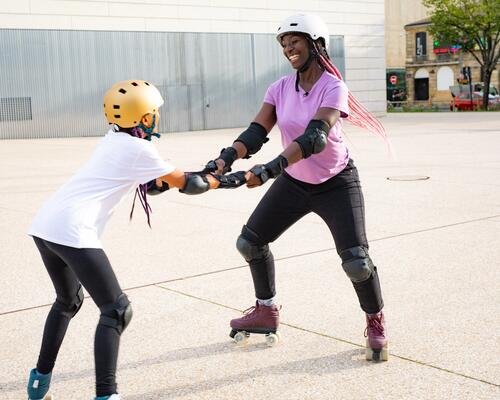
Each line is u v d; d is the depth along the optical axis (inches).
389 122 1118.4
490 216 304.2
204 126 1128.2
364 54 1323.8
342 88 143.6
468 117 1229.7
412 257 235.9
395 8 2207.2
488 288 198.1
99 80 1019.3
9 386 141.6
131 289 207.6
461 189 384.5
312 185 151.0
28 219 329.7
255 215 155.9
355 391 134.3
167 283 213.0
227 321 176.9
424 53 2204.7
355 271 144.6
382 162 530.6
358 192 151.5
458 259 231.5
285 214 153.7
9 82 951.6
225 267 230.4
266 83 1184.2
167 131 1090.1
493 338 159.5
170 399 133.6
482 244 251.9
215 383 140.3
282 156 134.3
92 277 118.6
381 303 148.9
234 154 147.8
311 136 136.7
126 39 1041.5
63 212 118.8
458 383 136.2
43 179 483.2
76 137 996.6
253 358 152.8
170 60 1084.5
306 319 176.4
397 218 305.9
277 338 159.2
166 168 120.7
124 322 120.5
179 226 303.7
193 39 1104.8
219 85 1136.2
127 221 319.0
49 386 130.6
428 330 165.9
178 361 152.1
